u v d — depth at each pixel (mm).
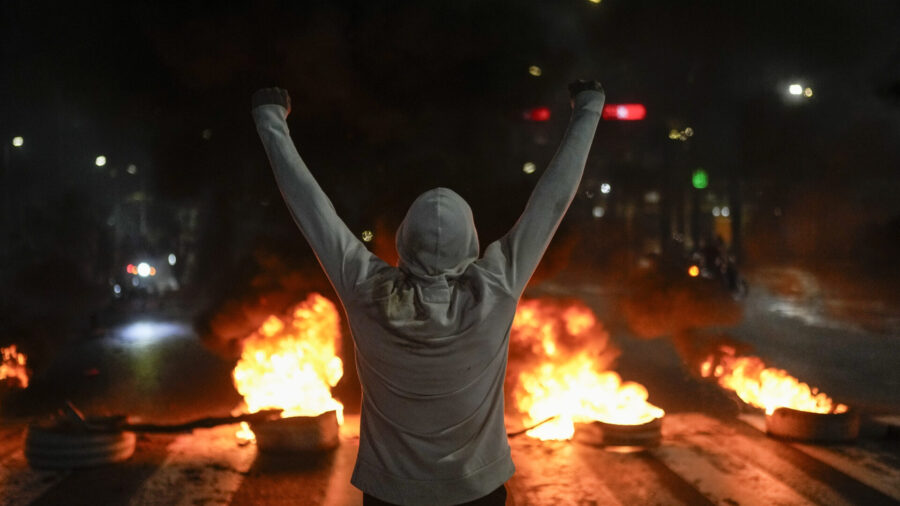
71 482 5168
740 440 6188
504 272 2336
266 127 2551
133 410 7879
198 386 9469
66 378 10070
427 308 2277
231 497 4883
